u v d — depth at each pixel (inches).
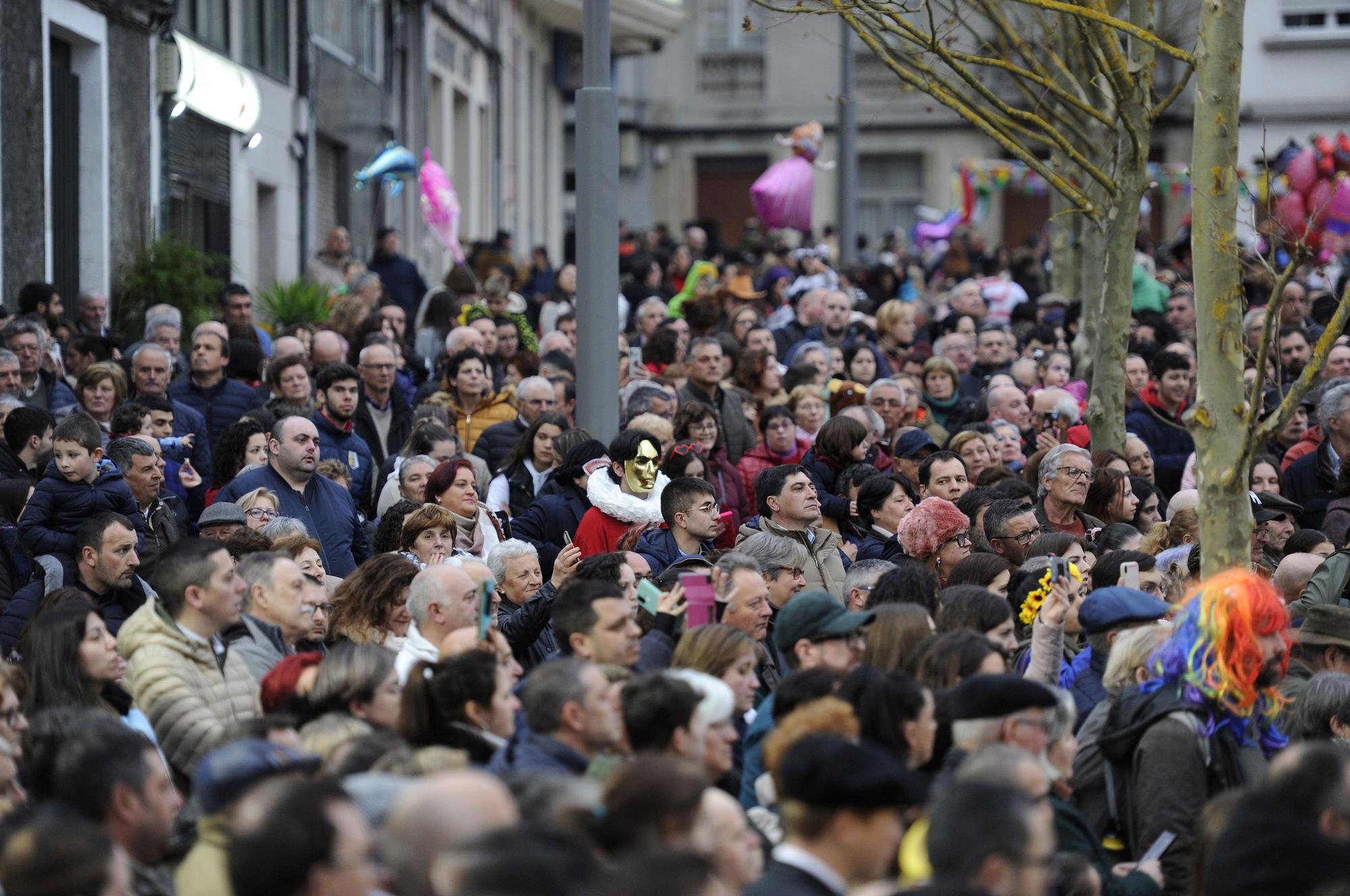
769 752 679.1
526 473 1470.2
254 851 497.0
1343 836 615.5
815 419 1642.5
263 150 2851.9
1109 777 789.2
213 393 1635.1
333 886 497.4
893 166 5816.9
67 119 2134.6
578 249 1407.5
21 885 514.9
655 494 1326.3
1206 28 961.5
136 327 2172.7
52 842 517.3
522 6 4697.3
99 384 1466.5
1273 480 1419.8
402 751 667.4
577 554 1131.3
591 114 1397.6
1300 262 896.3
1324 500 1498.5
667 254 3437.5
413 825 528.4
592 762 697.0
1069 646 1011.3
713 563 1141.7
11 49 1937.7
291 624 949.8
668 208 5866.1
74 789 632.4
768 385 1775.3
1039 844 531.5
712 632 823.1
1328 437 1498.5
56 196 2102.6
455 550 1232.2
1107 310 1440.7
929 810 556.4
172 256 2225.6
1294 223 2192.4
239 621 934.4
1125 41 1469.0
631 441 1305.4
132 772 636.1
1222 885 590.2
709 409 1492.4
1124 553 1035.3
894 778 564.7
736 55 5797.2
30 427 1321.4
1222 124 958.4
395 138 3659.0
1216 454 956.0
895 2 1214.3
